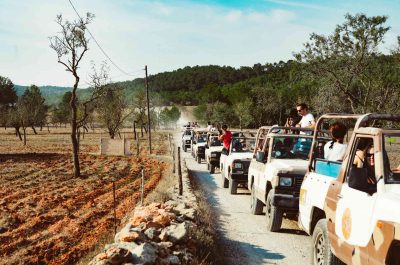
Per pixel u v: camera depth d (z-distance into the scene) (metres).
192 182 18.72
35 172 26.28
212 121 104.38
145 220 8.34
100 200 16.89
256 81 178.62
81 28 23.12
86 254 10.27
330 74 33.78
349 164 5.60
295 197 9.29
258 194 11.37
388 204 4.34
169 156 34.97
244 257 8.22
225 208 13.07
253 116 94.94
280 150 10.80
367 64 32.47
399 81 30.30
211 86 145.00
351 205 5.14
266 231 10.12
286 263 7.86
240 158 15.58
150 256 6.21
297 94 90.38
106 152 38.22
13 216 14.03
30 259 10.14
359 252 4.80
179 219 9.09
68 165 30.22
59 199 17.22
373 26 31.81
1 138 70.81
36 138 71.88
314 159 7.41
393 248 4.15
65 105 121.75
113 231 11.38
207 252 7.80
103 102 47.69
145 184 20.45
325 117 7.04
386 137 5.06
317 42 33.38
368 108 30.86
